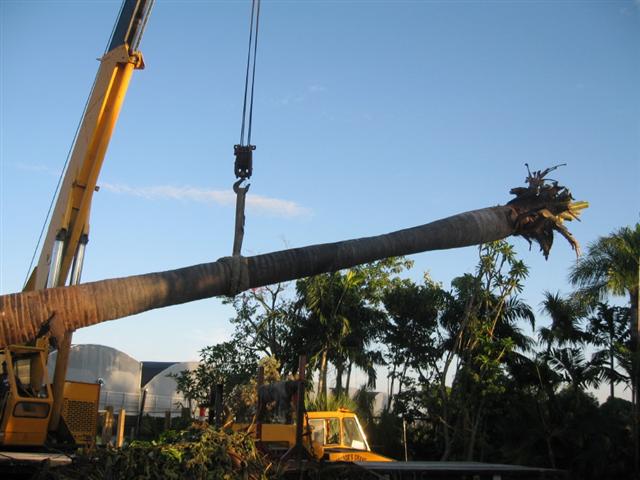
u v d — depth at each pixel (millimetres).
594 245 28828
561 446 29438
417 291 36469
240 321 35844
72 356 39500
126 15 11836
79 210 12086
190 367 45156
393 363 37656
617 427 28031
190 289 5352
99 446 7656
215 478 7238
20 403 11125
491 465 11555
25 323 4863
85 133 12203
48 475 6695
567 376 30141
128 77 11852
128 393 40812
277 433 11008
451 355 33219
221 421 11219
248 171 6242
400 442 33781
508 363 31953
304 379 9156
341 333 34375
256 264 5543
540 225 6375
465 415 31359
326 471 9016
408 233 5941
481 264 32812
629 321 29562
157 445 7246
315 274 5758
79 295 5020
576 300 29078
